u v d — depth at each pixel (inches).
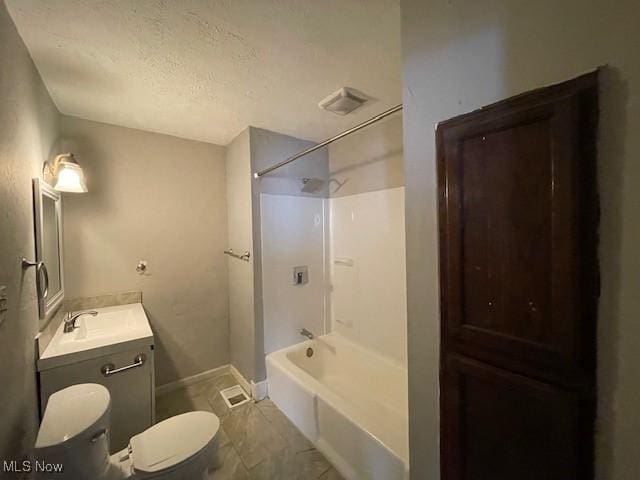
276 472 59.5
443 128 30.7
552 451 24.5
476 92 28.4
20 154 44.1
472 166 28.6
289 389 76.3
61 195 72.7
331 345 95.1
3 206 37.3
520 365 26.0
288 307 92.5
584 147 21.8
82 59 51.0
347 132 60.1
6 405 37.3
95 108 71.1
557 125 22.9
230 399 86.0
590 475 22.7
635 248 20.3
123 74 56.1
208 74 56.6
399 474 48.5
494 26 26.9
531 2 24.6
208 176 98.0
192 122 80.9
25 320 45.0
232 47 48.4
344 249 96.4
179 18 41.4
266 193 87.5
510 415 26.9
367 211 88.4
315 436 67.2
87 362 55.2
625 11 20.3
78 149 76.7
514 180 25.7
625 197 20.6
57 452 35.3
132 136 84.6
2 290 36.6
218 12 40.4
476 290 28.8
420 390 35.0
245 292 90.1
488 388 28.4
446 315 31.3
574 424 23.1
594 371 22.1
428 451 34.6
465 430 30.3
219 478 58.0
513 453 26.9
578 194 22.0
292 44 47.8
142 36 45.2
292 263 93.2
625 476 21.4
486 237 27.8
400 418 74.2
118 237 83.0
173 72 55.7
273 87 61.8
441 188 31.1
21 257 43.7
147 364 61.2
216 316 100.3
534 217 24.6
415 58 33.5
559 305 23.2
